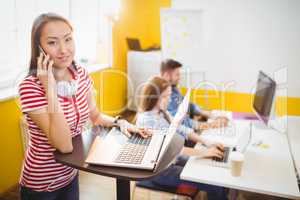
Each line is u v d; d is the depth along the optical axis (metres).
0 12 2.62
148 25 4.59
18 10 2.78
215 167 1.69
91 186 2.74
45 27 1.30
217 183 1.55
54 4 3.21
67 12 3.42
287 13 3.65
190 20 3.81
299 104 3.78
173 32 3.89
